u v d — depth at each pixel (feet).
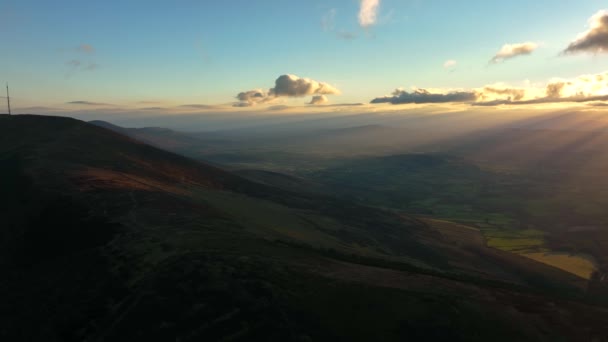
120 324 79.36
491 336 76.95
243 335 72.54
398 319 79.51
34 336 85.20
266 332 72.90
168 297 84.17
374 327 76.64
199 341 71.97
